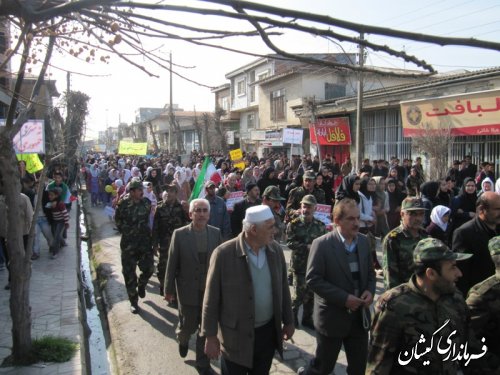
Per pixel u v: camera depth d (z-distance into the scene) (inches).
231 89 1700.3
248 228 144.9
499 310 116.0
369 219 317.7
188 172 642.2
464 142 647.1
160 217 293.7
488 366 111.0
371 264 162.9
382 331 109.2
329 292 151.6
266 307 147.7
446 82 655.1
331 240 159.3
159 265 299.0
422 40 46.0
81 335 241.6
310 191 330.0
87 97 525.7
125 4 55.1
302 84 1101.7
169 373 201.2
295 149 1109.7
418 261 106.7
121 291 324.2
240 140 1489.9
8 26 92.1
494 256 119.3
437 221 235.3
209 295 147.3
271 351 150.1
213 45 65.0
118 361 215.6
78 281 353.1
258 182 494.6
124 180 685.9
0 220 339.9
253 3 48.9
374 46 52.9
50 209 410.3
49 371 196.1
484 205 165.5
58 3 64.7
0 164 187.8
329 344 154.8
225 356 145.4
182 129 2146.9
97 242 496.1
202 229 213.5
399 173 597.9
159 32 66.8
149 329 251.0
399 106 773.3
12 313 203.6
